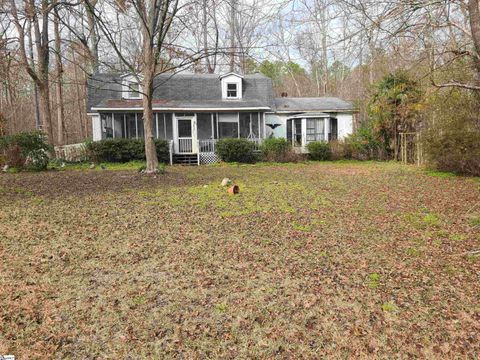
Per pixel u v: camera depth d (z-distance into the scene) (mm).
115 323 3172
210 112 21281
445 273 4188
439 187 10375
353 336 2957
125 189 10242
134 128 21219
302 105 23953
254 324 3152
